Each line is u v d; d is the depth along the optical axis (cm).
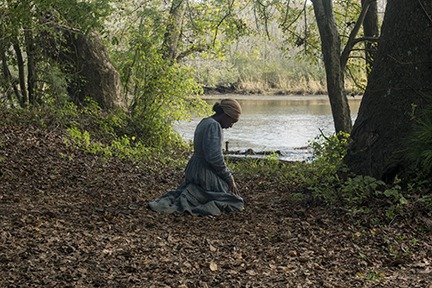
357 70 2462
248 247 820
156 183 1369
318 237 880
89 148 1667
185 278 684
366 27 2192
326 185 1109
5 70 2116
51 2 1809
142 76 2298
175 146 2284
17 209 971
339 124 2017
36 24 1934
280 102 4869
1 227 853
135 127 2142
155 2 2588
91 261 728
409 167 1084
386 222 946
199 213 1002
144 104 2270
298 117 3862
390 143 1108
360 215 977
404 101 1110
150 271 704
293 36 2436
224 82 5256
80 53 2191
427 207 968
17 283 651
